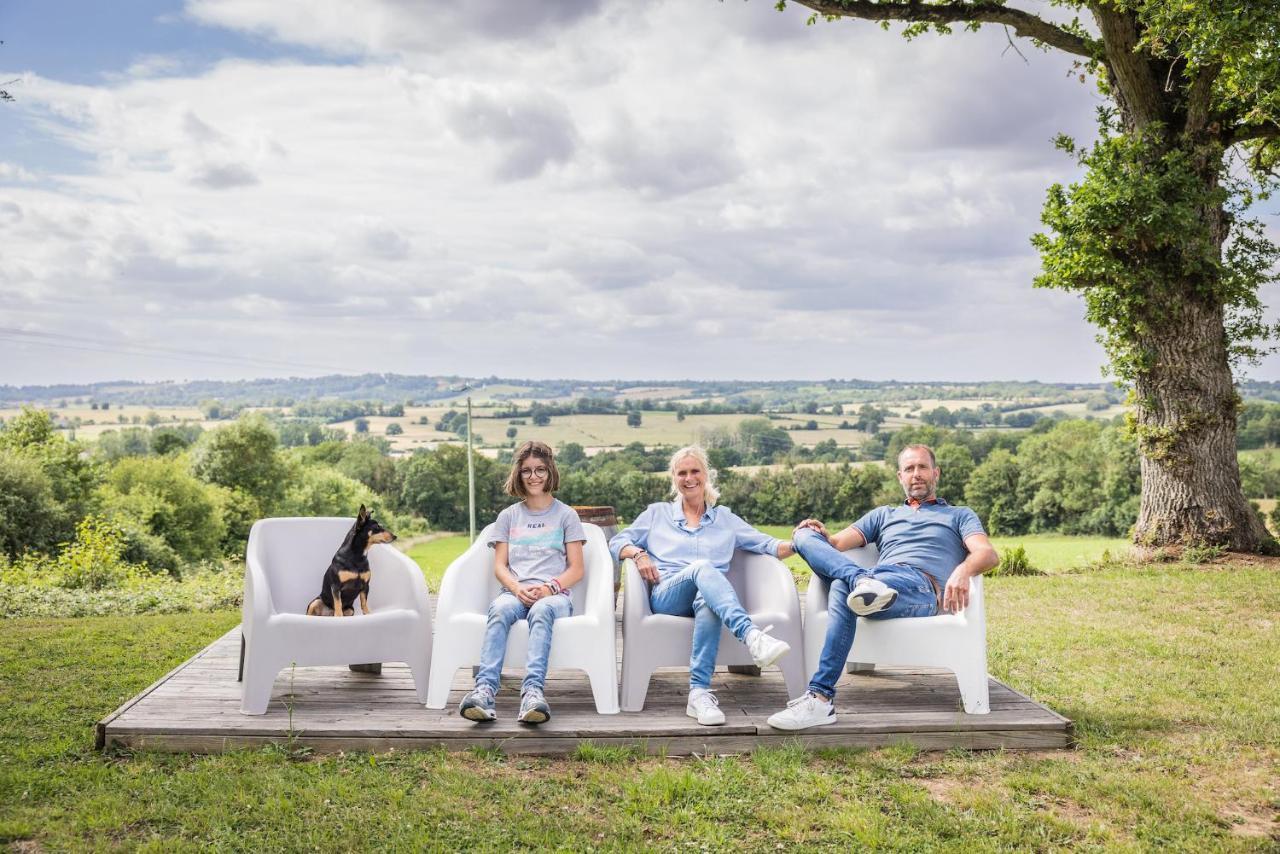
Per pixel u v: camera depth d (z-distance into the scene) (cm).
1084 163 967
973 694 384
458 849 275
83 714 414
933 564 414
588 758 350
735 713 387
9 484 3105
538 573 419
